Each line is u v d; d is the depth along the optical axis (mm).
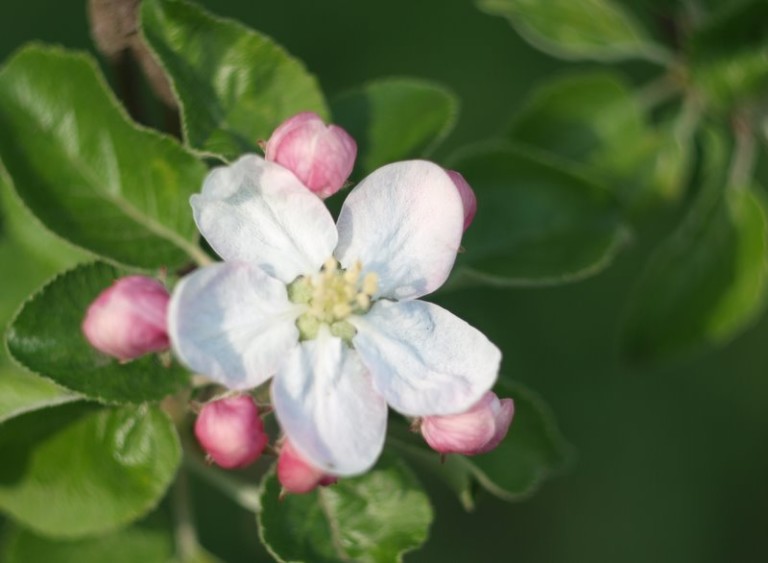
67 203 448
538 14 510
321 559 444
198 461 463
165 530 479
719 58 500
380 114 460
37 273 476
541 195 473
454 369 423
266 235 427
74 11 577
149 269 447
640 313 520
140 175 451
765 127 512
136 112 463
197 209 423
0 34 574
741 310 515
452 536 596
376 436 421
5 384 456
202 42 444
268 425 454
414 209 429
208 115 443
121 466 447
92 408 446
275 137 426
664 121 512
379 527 448
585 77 506
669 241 516
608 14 510
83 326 429
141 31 439
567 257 470
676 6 510
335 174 425
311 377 424
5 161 446
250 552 559
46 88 448
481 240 471
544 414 458
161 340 417
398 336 427
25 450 445
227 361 420
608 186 472
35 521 447
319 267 428
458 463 443
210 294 421
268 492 442
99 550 475
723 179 516
